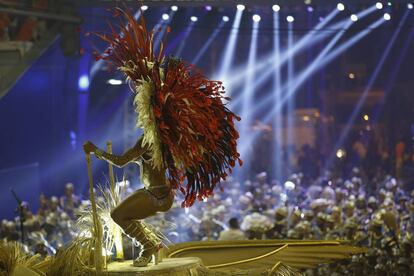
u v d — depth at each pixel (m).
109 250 8.97
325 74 49.03
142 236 8.52
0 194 32.41
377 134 47.19
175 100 8.36
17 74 29.36
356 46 48.59
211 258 9.98
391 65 48.38
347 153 45.25
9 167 33.00
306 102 49.31
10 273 8.75
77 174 35.66
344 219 24.09
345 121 48.75
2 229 21.62
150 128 8.34
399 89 48.28
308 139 49.50
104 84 38.12
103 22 35.56
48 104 34.88
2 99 32.91
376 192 33.09
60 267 8.67
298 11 41.38
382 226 20.72
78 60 33.56
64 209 27.75
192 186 8.67
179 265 8.48
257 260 9.93
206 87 8.66
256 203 27.44
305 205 28.41
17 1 28.75
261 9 40.19
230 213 27.39
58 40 33.84
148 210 8.48
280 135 49.47
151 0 31.78
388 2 33.81
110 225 8.94
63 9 30.58
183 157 8.31
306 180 38.84
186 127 8.31
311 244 10.39
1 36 28.77
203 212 25.64
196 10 39.53
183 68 8.60
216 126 8.48
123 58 8.77
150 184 8.52
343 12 41.12
